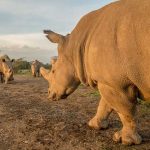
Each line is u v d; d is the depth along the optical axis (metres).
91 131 3.51
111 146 3.06
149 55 2.48
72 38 3.29
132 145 3.05
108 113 3.54
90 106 4.90
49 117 4.16
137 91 2.80
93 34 2.91
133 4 2.67
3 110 4.67
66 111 4.53
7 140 3.32
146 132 3.40
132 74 2.61
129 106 2.87
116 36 2.65
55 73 3.48
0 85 8.71
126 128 3.06
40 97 6.00
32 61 13.23
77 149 3.03
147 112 4.24
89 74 3.02
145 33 2.48
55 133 3.48
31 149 3.07
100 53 2.74
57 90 3.48
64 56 3.38
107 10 2.91
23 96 6.18
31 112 4.49
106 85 2.85
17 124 3.86
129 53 2.57
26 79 11.21
